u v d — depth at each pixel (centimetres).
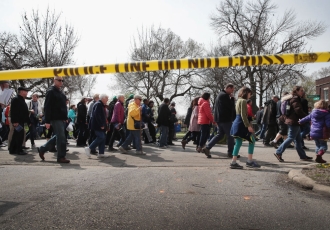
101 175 502
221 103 739
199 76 3494
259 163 653
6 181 449
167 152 880
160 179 467
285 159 716
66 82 2822
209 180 462
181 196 361
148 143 1205
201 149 857
